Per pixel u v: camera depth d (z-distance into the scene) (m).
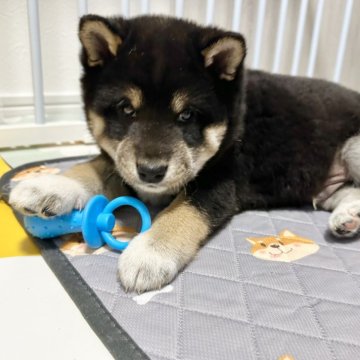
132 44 0.26
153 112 0.25
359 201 0.30
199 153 0.27
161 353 0.18
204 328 0.20
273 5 0.53
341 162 0.35
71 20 0.49
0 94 0.49
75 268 0.24
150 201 0.31
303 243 0.28
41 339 0.19
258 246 0.28
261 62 0.56
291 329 0.20
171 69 0.25
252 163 0.32
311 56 0.55
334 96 0.35
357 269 0.25
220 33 0.26
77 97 0.52
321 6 0.52
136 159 0.24
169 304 0.21
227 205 0.29
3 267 0.25
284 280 0.24
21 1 0.47
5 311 0.21
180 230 0.25
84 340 0.19
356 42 0.58
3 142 0.45
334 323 0.20
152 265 0.22
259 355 0.18
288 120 0.33
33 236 0.27
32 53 0.44
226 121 0.28
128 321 0.20
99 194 0.29
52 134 0.47
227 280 0.24
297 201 0.35
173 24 0.29
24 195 0.25
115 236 0.27
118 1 0.49
